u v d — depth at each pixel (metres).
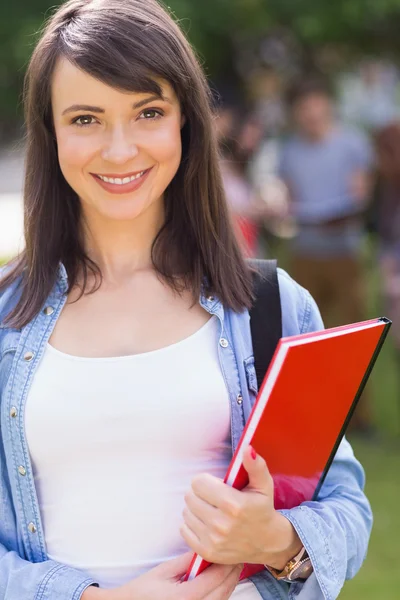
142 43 1.85
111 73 1.83
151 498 1.89
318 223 6.66
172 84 1.92
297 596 1.91
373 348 1.83
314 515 1.88
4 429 1.93
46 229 2.05
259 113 9.41
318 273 6.71
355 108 15.59
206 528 1.71
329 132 6.77
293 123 8.48
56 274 2.03
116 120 1.87
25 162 2.09
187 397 1.89
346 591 4.06
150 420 1.87
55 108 1.93
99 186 1.93
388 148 6.76
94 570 1.89
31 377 1.92
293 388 1.71
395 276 6.42
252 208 6.40
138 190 1.93
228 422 1.93
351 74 12.13
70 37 1.87
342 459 2.05
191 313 2.01
